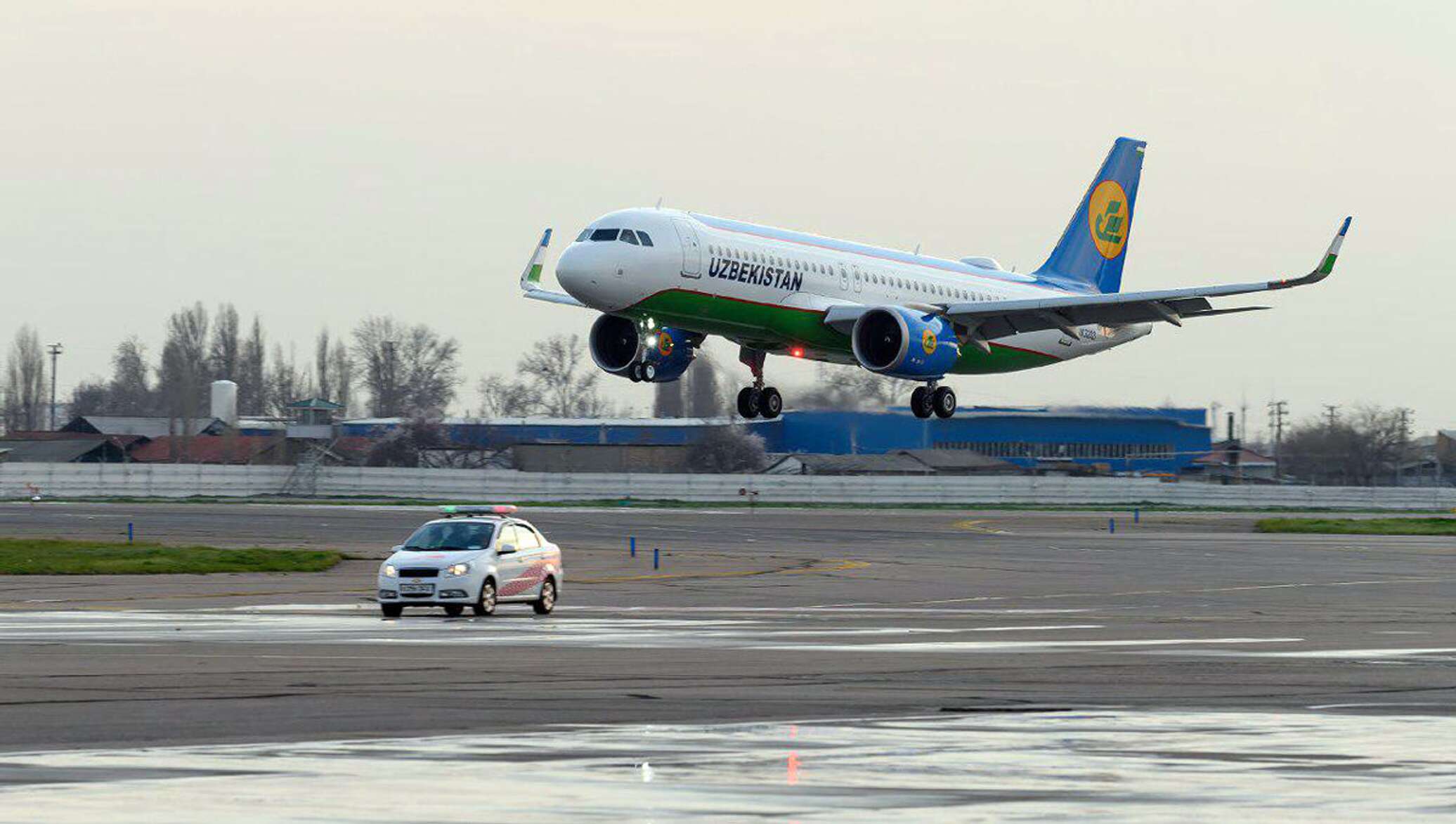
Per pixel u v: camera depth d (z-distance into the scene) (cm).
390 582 12888
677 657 9438
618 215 19775
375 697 7412
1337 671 8838
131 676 8225
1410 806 4938
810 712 6988
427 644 10200
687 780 5316
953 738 6259
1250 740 6247
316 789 5128
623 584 16888
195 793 5053
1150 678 8462
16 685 7800
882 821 4675
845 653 9712
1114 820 4706
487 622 12325
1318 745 6109
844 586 16688
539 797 5022
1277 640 10850
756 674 8494
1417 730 6519
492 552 13100
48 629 11081
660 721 6700
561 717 6800
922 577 18100
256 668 8644
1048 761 5706
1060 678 8400
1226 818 4750
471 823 4638
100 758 5694
